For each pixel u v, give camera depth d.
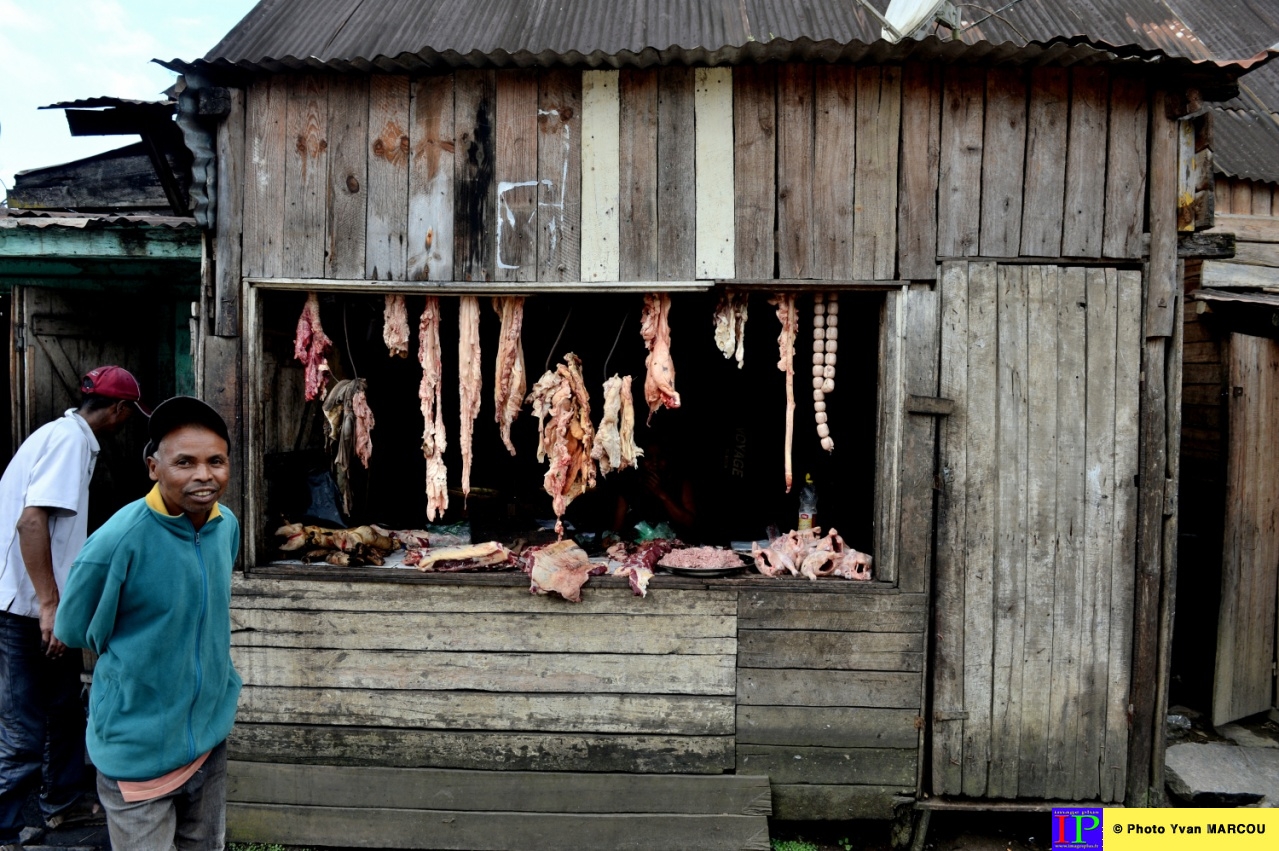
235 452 3.61
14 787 3.31
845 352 5.55
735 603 3.52
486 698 3.57
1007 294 3.46
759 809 3.47
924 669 3.50
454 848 3.49
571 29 4.57
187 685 2.32
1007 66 3.39
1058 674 3.51
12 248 4.43
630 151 3.50
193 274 5.07
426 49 3.30
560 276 3.54
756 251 3.48
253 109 3.58
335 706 3.59
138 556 2.20
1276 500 4.82
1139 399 3.48
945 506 3.48
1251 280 4.77
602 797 3.53
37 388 4.58
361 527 4.01
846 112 3.45
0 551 3.29
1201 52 5.22
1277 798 3.73
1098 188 3.45
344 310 4.17
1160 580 3.52
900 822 3.60
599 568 3.67
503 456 5.74
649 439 4.62
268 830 3.50
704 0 5.05
